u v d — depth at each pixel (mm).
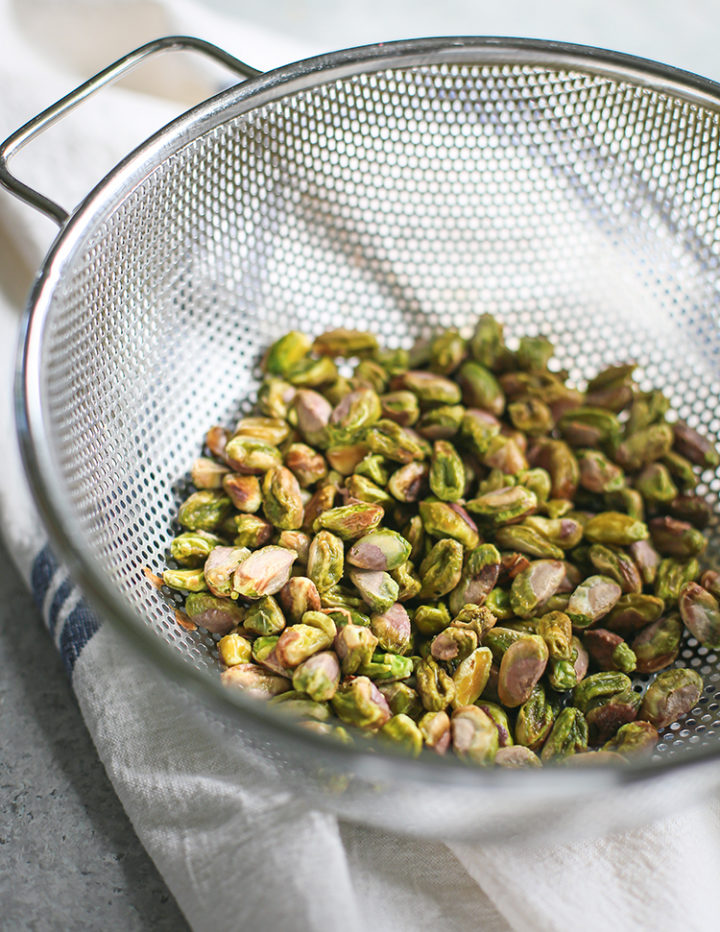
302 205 425
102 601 314
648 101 400
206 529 398
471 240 438
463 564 386
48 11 491
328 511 389
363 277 442
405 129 417
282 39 516
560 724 363
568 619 377
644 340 435
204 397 422
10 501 427
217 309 423
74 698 409
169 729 381
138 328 394
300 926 346
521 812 314
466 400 428
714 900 355
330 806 349
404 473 402
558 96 408
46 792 391
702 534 410
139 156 371
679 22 584
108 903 372
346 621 374
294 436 420
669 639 381
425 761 299
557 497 411
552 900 352
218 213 407
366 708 353
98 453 368
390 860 367
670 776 300
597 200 425
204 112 382
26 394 332
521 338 433
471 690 365
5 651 418
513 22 590
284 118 402
